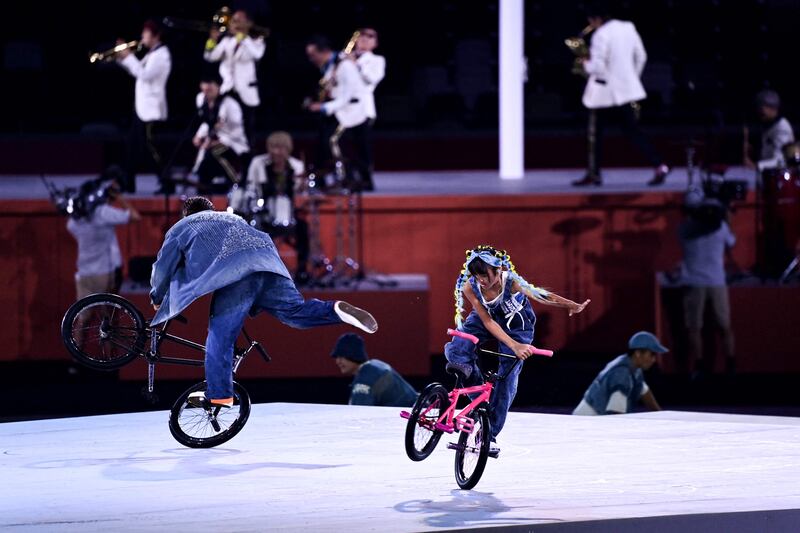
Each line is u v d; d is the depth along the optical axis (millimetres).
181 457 22828
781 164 42406
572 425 26172
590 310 44031
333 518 18594
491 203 43812
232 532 17781
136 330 22000
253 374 41062
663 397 40500
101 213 39969
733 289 41156
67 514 18906
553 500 19750
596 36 45531
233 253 21203
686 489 20547
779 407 39062
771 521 19016
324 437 24469
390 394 28016
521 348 19781
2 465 22359
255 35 45750
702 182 42000
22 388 41250
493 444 22547
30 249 43531
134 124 45375
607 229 43844
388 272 43969
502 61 49875
